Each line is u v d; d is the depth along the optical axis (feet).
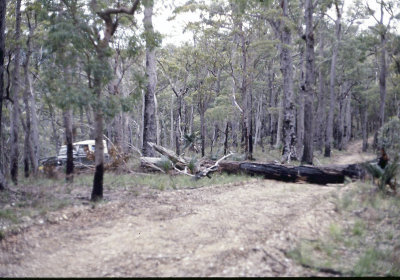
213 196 31.12
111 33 27.78
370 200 26.68
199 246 18.53
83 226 21.98
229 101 98.58
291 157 69.15
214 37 83.51
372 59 138.72
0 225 20.85
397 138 43.04
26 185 35.12
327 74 128.98
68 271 15.52
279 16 64.95
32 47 48.80
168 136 172.76
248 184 37.91
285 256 17.40
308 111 56.75
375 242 19.86
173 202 28.55
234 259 16.80
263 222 22.56
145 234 20.53
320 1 84.07
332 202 26.99
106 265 16.19
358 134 227.40
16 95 42.16
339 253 18.34
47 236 19.98
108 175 44.62
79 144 60.29
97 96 26.86
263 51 74.95
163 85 120.06
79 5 27.04
